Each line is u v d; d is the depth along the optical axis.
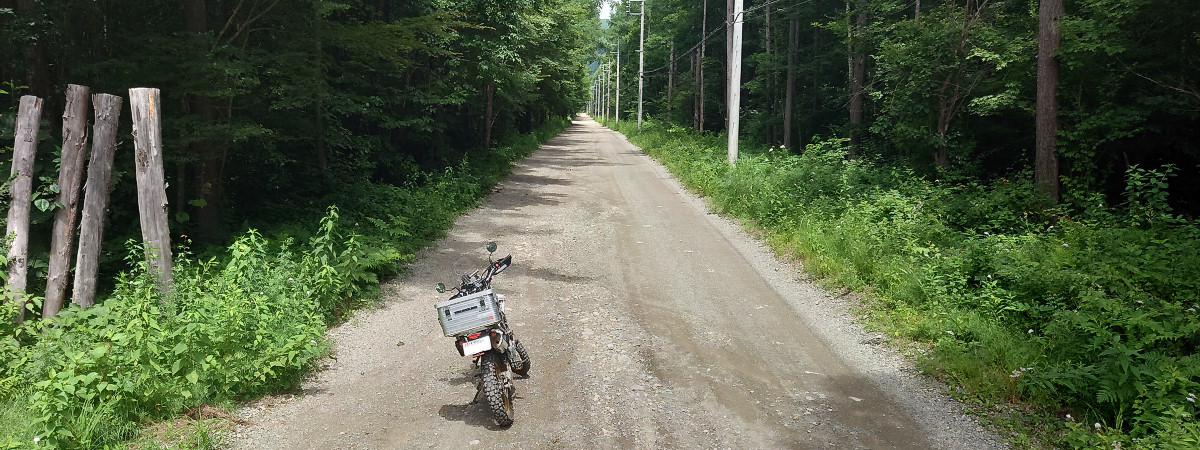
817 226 12.64
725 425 5.53
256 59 11.00
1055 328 6.61
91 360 5.07
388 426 5.47
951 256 9.51
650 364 6.92
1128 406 5.34
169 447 4.90
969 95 17.42
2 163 8.36
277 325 6.84
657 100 64.75
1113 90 14.73
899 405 6.00
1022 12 18.89
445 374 6.68
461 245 13.04
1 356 6.34
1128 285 7.78
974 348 7.00
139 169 8.07
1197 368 5.27
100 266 9.55
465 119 28.83
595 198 19.86
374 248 10.17
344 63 15.88
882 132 20.00
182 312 6.98
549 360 7.03
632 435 5.32
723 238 14.04
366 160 16.92
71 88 8.02
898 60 17.94
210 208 11.32
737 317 8.70
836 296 9.70
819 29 33.28
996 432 5.47
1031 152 18.67
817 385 6.46
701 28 49.38
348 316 8.55
